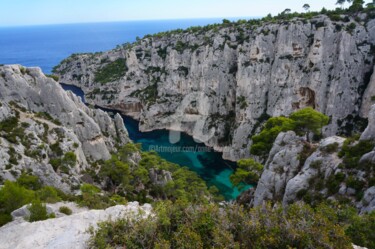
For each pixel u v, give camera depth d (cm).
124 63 15900
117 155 6900
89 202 3628
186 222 1811
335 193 3288
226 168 8812
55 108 6322
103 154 6638
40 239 1964
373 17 7900
